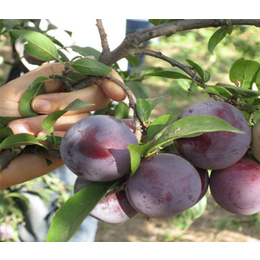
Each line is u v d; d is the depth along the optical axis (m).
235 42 4.57
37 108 1.14
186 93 4.91
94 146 0.75
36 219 2.13
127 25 2.49
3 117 1.16
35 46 0.96
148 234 3.40
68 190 2.21
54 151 0.98
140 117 0.91
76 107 0.82
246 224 3.50
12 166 1.22
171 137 0.70
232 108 0.83
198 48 5.45
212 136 0.79
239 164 0.88
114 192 0.82
